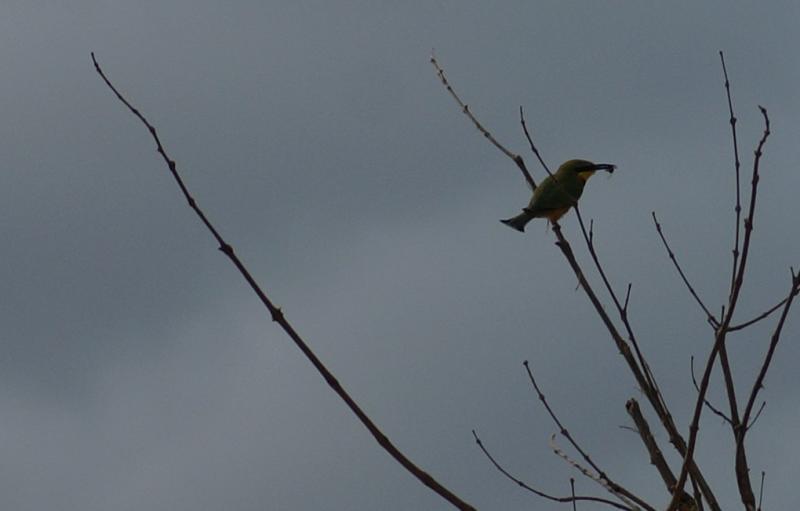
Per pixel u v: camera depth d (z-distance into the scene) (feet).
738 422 32.68
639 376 33.88
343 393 25.72
